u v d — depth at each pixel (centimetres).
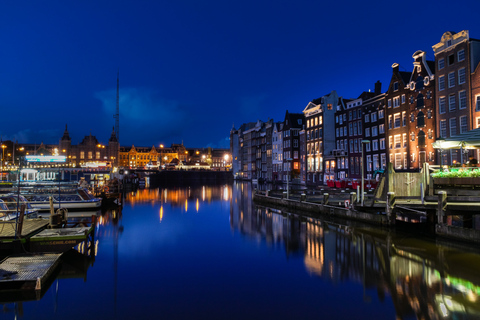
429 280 1511
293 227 2961
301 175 9350
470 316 1164
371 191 4478
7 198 3547
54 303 1333
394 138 5797
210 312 1247
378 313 1207
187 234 2755
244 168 14900
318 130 8369
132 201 5850
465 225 2359
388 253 1966
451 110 4625
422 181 2431
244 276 1644
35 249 1880
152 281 1587
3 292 1405
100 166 10031
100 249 2233
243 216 3812
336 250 2089
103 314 1237
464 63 4425
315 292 1416
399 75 5706
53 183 5534
